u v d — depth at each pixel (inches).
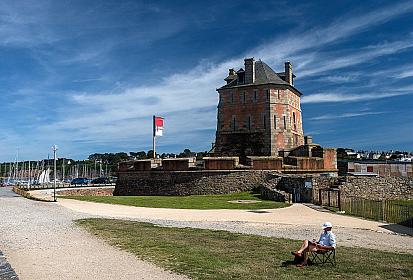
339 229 802.8
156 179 1787.6
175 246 588.4
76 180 3486.7
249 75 2169.0
